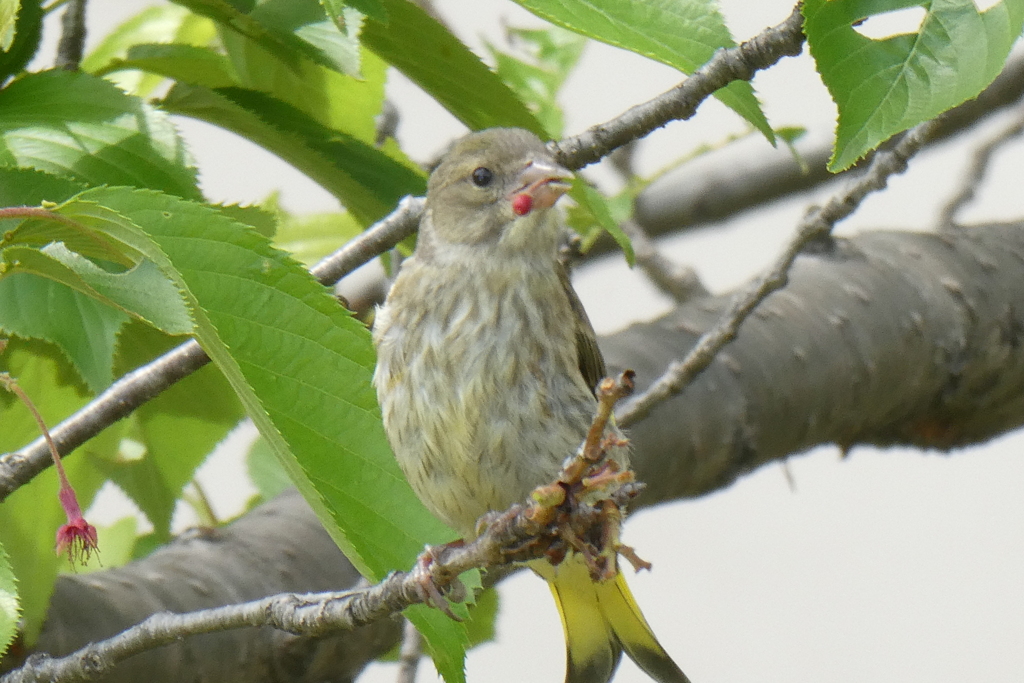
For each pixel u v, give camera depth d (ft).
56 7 25.82
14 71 24.97
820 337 35.45
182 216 17.28
